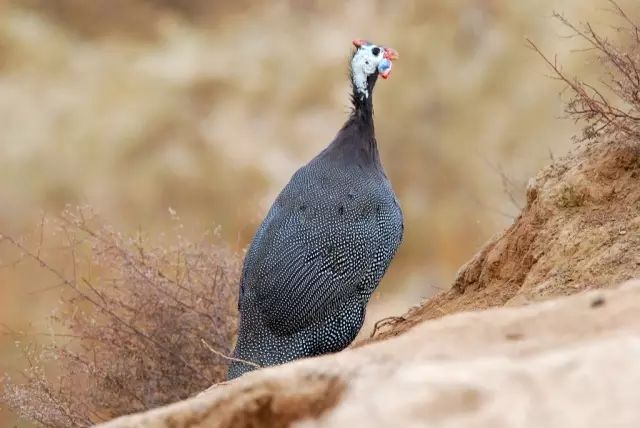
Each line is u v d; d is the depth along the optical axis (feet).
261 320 29.71
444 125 87.86
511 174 62.90
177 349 37.14
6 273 63.31
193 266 37.65
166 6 120.16
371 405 16.81
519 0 94.17
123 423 19.75
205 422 19.42
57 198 89.92
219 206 87.56
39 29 111.34
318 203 29.99
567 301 19.47
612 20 70.85
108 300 37.40
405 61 93.86
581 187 28.17
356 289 30.07
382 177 31.40
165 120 96.48
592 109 28.91
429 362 17.53
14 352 45.73
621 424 15.11
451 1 96.84
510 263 29.27
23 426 38.52
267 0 113.70
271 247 29.81
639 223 26.81
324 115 98.58
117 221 85.56
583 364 16.08
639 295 19.01
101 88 101.45
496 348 18.11
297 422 18.80
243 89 100.42
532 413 15.72
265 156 93.61
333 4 108.37
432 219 80.33
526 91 87.15
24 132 95.71
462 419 16.08
